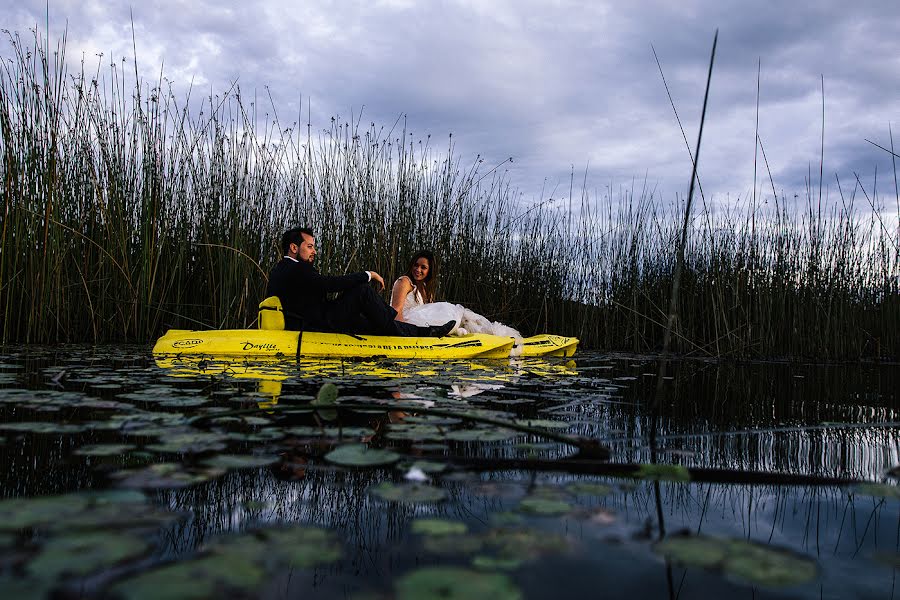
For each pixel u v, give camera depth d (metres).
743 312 5.27
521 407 1.90
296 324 3.79
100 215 4.54
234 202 4.68
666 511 0.92
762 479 1.12
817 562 0.74
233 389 2.06
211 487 0.99
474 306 6.25
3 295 4.12
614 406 2.03
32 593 0.57
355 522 0.84
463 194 6.17
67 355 3.31
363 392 2.09
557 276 6.75
